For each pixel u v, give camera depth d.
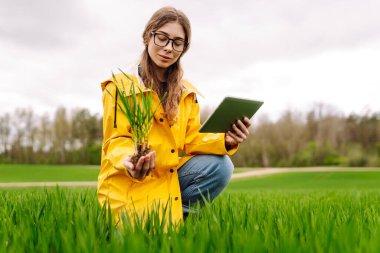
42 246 1.92
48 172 56.38
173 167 3.29
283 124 88.50
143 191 3.14
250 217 2.59
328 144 87.56
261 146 87.69
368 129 88.12
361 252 1.75
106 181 3.16
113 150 2.93
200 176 3.50
